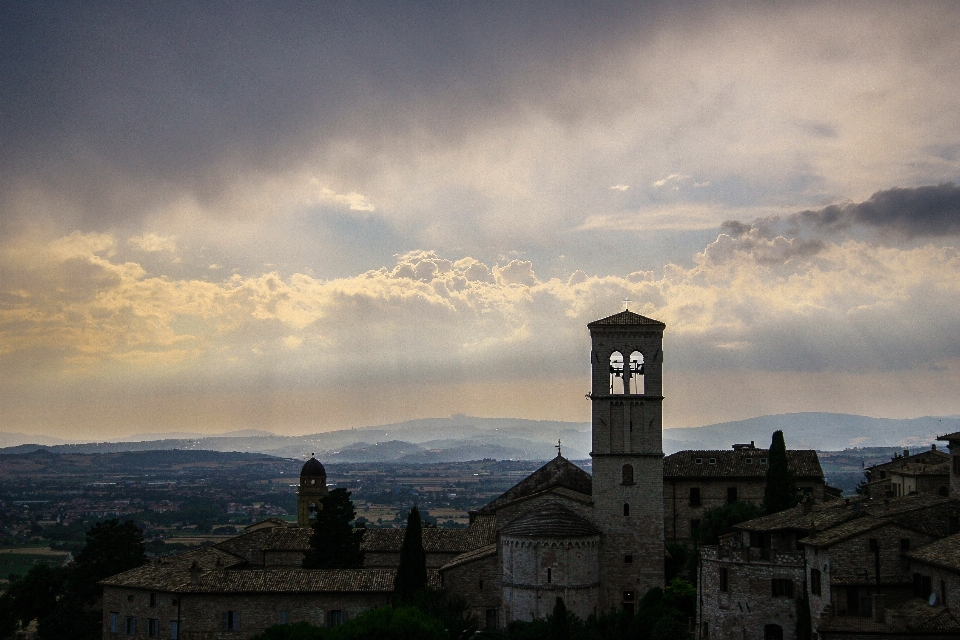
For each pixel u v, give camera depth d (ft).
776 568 320.70
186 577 401.49
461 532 451.94
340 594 385.50
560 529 372.79
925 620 276.62
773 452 431.02
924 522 305.94
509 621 373.20
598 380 403.13
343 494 440.45
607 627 362.33
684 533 469.98
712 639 336.49
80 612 442.09
